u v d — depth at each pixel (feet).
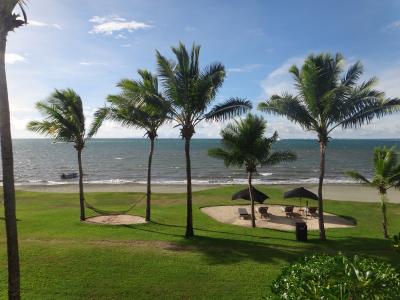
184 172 254.47
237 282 44.47
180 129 65.41
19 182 201.16
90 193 128.67
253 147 75.41
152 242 61.16
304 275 21.03
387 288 18.02
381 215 90.89
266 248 58.65
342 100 62.80
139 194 125.49
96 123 77.61
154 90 64.03
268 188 141.08
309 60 63.98
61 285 42.83
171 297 40.52
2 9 27.78
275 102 65.72
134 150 561.43
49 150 574.15
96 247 57.16
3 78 28.78
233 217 87.30
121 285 43.27
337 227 77.66
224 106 65.46
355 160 369.50
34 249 55.57
